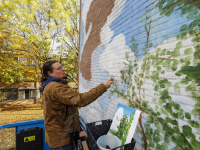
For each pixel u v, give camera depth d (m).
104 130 1.28
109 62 2.52
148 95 1.49
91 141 1.00
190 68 1.02
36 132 2.14
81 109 4.39
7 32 8.29
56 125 1.15
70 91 1.09
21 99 15.71
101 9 2.91
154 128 1.39
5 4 7.18
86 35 4.06
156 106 1.37
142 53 1.60
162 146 1.28
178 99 1.12
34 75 12.45
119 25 2.17
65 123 1.20
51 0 9.12
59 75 1.33
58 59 9.55
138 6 1.68
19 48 9.90
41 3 9.01
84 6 4.33
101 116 2.83
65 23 8.53
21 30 7.56
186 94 1.04
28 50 9.90
